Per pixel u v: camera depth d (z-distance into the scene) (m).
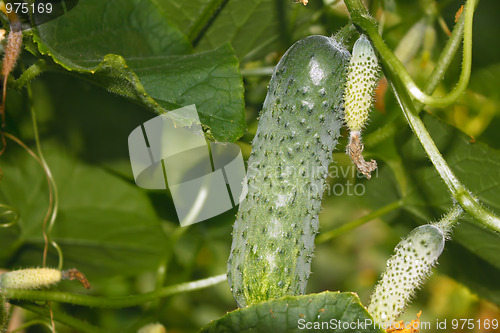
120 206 0.73
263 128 0.59
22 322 0.73
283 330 0.56
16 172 0.71
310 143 0.58
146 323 0.71
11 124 0.70
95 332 0.67
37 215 0.72
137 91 0.58
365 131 0.74
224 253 0.80
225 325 0.56
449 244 0.72
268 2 0.70
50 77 0.68
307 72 0.58
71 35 0.63
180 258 0.79
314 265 0.84
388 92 0.73
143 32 0.67
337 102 0.59
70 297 0.64
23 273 0.62
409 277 0.58
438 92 0.77
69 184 0.72
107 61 0.57
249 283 0.57
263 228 0.57
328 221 0.82
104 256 0.75
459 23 0.65
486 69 0.76
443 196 0.69
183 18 0.70
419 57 0.76
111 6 0.66
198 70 0.62
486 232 0.68
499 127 0.77
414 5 0.75
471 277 0.74
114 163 0.71
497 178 0.66
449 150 0.66
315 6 0.72
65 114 0.70
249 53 0.74
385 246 0.84
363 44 0.57
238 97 0.61
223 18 0.70
